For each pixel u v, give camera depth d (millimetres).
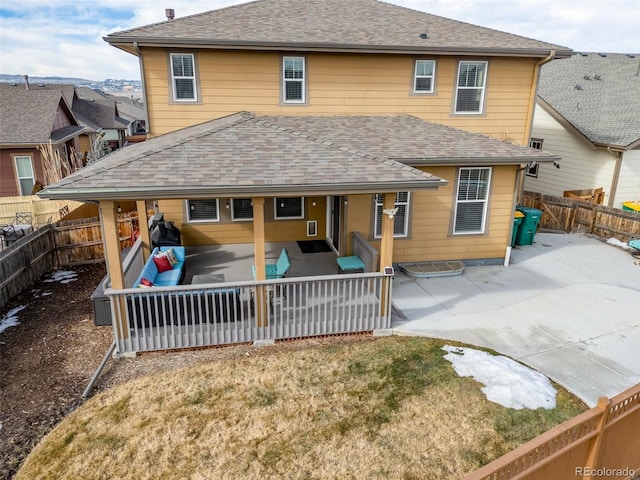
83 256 12977
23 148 20469
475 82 13523
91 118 38656
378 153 10219
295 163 8078
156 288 7488
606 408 4441
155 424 6051
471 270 11891
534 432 5836
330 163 8203
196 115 12281
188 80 12055
